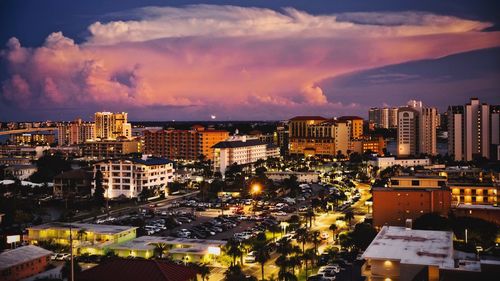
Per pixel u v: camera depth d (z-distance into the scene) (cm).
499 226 17750
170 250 16075
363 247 16388
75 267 13475
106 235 17688
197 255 15638
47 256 15262
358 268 14538
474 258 13100
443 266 10688
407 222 14025
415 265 10888
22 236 18538
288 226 19750
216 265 15462
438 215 17888
